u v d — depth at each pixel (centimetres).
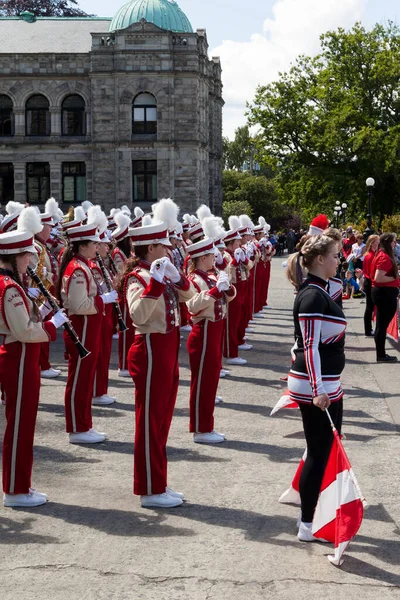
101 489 800
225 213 7981
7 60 5338
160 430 750
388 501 757
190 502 761
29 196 5453
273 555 642
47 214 1354
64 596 573
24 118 5381
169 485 808
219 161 6319
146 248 771
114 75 5216
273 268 4812
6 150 5375
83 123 5394
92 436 961
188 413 1109
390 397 1194
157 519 719
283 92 5984
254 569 616
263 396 1218
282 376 1379
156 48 5181
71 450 933
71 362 957
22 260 749
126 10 5472
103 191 5303
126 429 1023
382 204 5972
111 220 1596
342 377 1348
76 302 939
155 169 5303
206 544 664
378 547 656
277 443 959
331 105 5947
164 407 750
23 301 734
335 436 640
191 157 5269
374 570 614
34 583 593
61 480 827
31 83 5347
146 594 576
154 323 747
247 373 1405
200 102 5359
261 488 800
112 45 5222
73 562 629
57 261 1404
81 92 5344
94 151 5291
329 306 655
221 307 955
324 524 654
